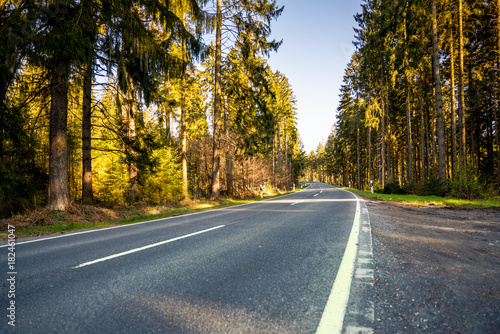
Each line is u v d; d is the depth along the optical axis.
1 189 8.07
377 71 27.73
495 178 21.84
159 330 1.84
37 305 2.25
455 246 4.07
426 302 2.20
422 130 24.94
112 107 12.68
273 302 2.23
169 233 5.42
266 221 6.85
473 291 2.42
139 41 8.94
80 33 7.15
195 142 27.05
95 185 15.73
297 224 6.22
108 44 9.05
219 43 16.30
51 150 8.15
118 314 2.07
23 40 6.76
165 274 2.96
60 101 8.29
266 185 30.42
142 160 12.08
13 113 7.75
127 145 11.05
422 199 13.20
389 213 8.27
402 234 4.97
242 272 2.98
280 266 3.16
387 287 2.51
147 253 3.85
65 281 2.80
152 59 9.65
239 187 23.48
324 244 4.19
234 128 20.05
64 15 7.30
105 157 15.56
